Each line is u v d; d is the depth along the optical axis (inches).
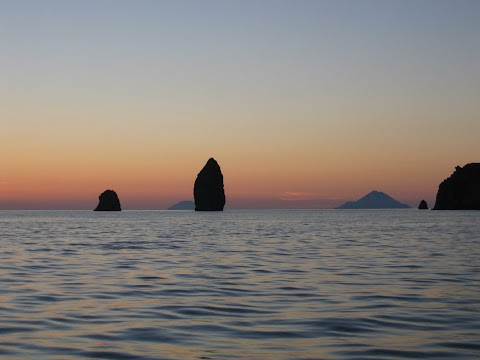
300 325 531.8
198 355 420.2
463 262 1153.4
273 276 925.8
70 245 1704.0
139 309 619.5
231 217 6382.9
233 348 442.3
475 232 2536.9
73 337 481.4
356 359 407.2
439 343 455.5
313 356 416.8
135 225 3690.9
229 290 766.5
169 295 722.2
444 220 4569.4
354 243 1792.6
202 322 547.2
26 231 2748.5
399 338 475.2
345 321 550.0
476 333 492.7
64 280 869.8
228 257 1284.4
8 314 587.8
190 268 1051.3
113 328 518.9
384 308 622.8
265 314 589.6
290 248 1573.6
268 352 429.4
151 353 426.3
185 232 2637.8
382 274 948.0
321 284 825.5
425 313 590.9
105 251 1465.3
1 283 832.9
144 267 1067.3
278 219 5403.5
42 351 432.1
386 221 4520.2
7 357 413.4
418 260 1199.6
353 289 772.6
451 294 724.7
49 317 571.2
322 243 1798.7
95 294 729.6
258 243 1806.1
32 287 791.1
